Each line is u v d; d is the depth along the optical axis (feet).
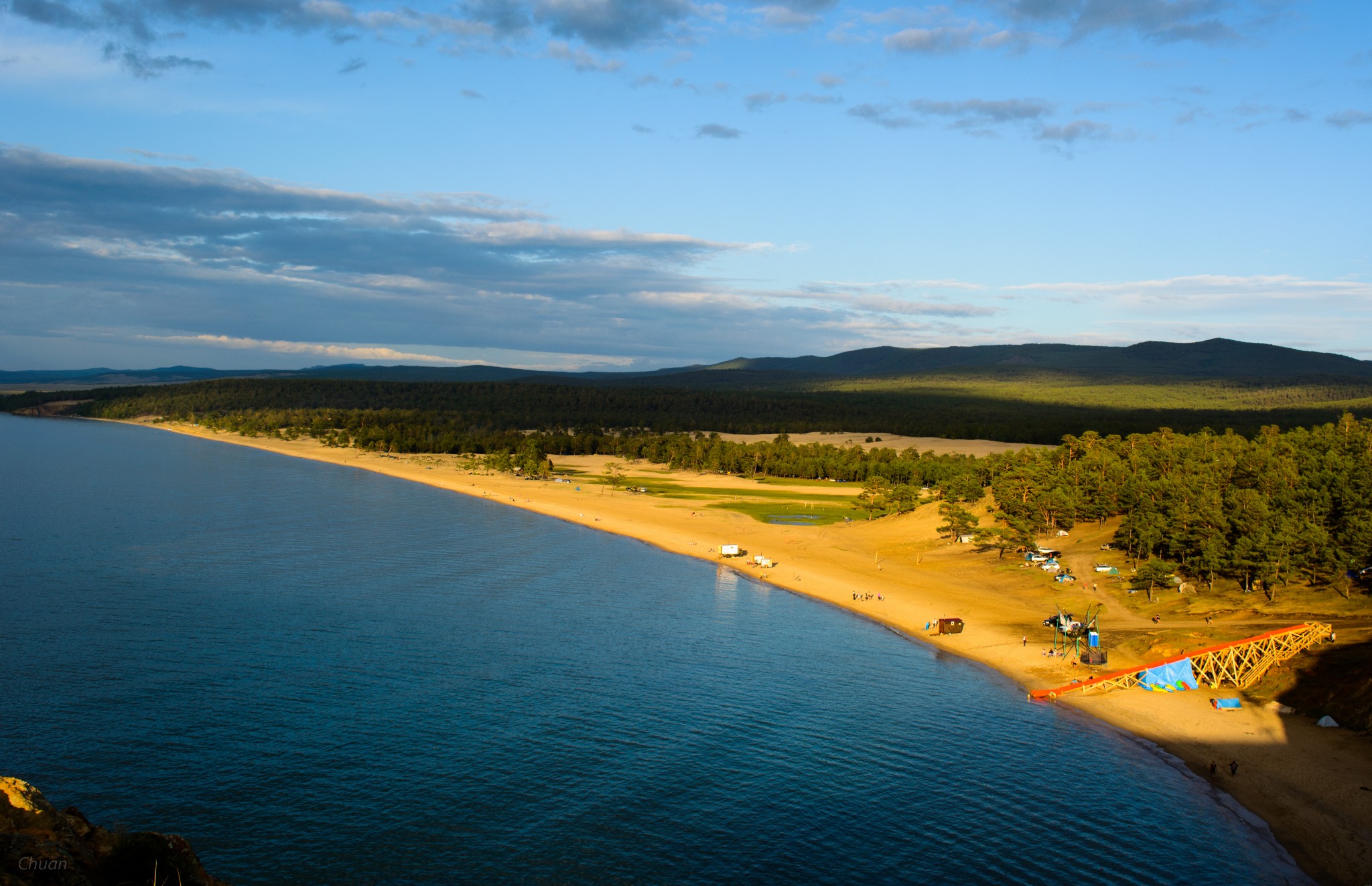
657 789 224.74
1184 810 218.79
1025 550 517.55
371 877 183.11
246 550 498.69
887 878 189.26
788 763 242.78
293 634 336.08
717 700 288.10
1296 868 192.44
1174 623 368.07
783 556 551.18
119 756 228.02
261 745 238.48
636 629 368.27
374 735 248.93
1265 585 394.73
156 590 394.73
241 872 182.19
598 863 191.72
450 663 311.88
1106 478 596.70
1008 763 244.83
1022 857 198.18
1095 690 300.40
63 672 284.61
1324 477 465.06
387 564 476.54
